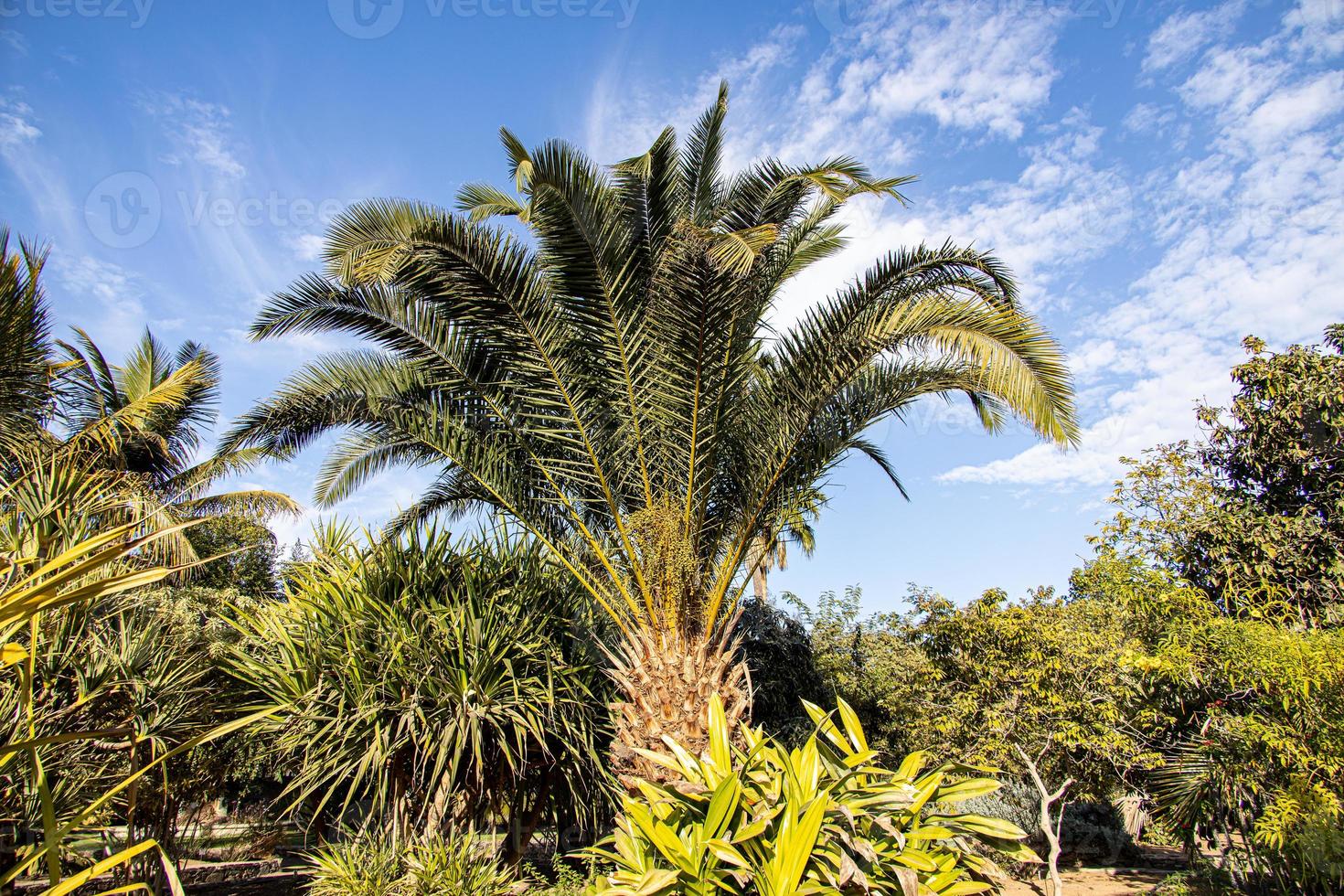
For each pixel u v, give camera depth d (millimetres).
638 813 3604
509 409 7297
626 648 6980
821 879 3230
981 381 6281
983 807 11484
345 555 8523
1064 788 7438
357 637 7746
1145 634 8953
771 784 3693
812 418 6684
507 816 9070
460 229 6016
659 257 6465
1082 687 8219
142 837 7711
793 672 13570
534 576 8992
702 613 6941
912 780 4004
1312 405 10469
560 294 6523
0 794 4781
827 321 6309
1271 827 6262
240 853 11016
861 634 16031
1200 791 7422
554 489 7383
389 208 5930
